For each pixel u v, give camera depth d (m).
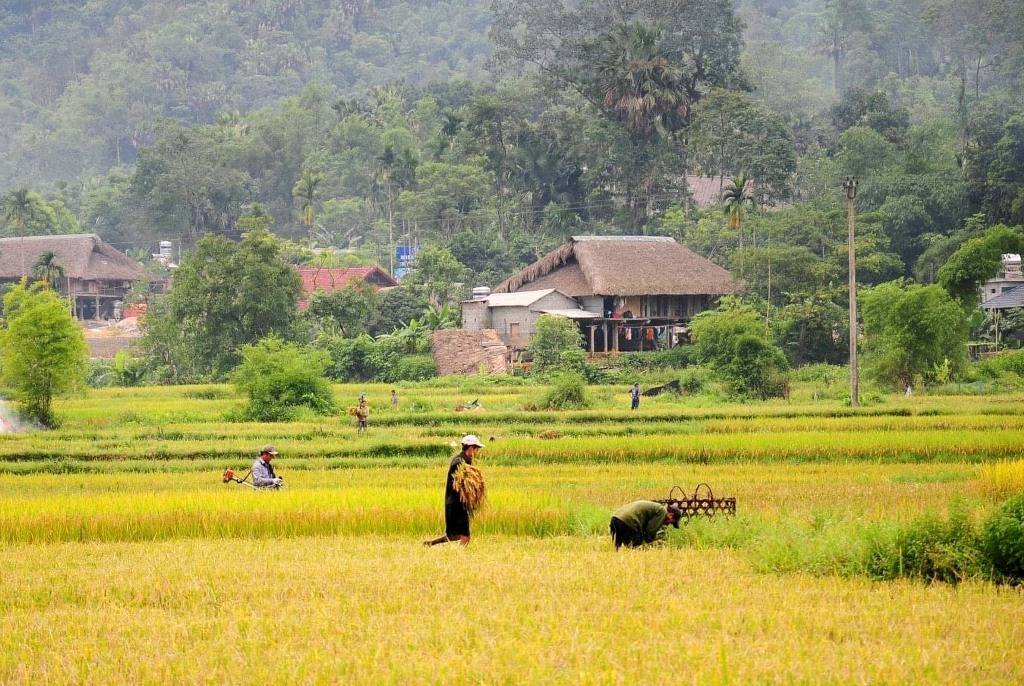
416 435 190.38
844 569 71.31
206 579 70.50
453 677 48.06
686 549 82.44
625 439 170.12
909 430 181.50
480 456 162.88
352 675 49.09
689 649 51.19
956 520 71.81
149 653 53.25
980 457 157.50
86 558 82.31
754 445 161.50
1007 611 58.78
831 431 181.00
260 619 59.03
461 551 81.31
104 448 176.38
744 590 65.00
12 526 96.12
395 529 97.38
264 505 101.62
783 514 93.00
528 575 69.50
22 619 61.31
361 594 64.88
